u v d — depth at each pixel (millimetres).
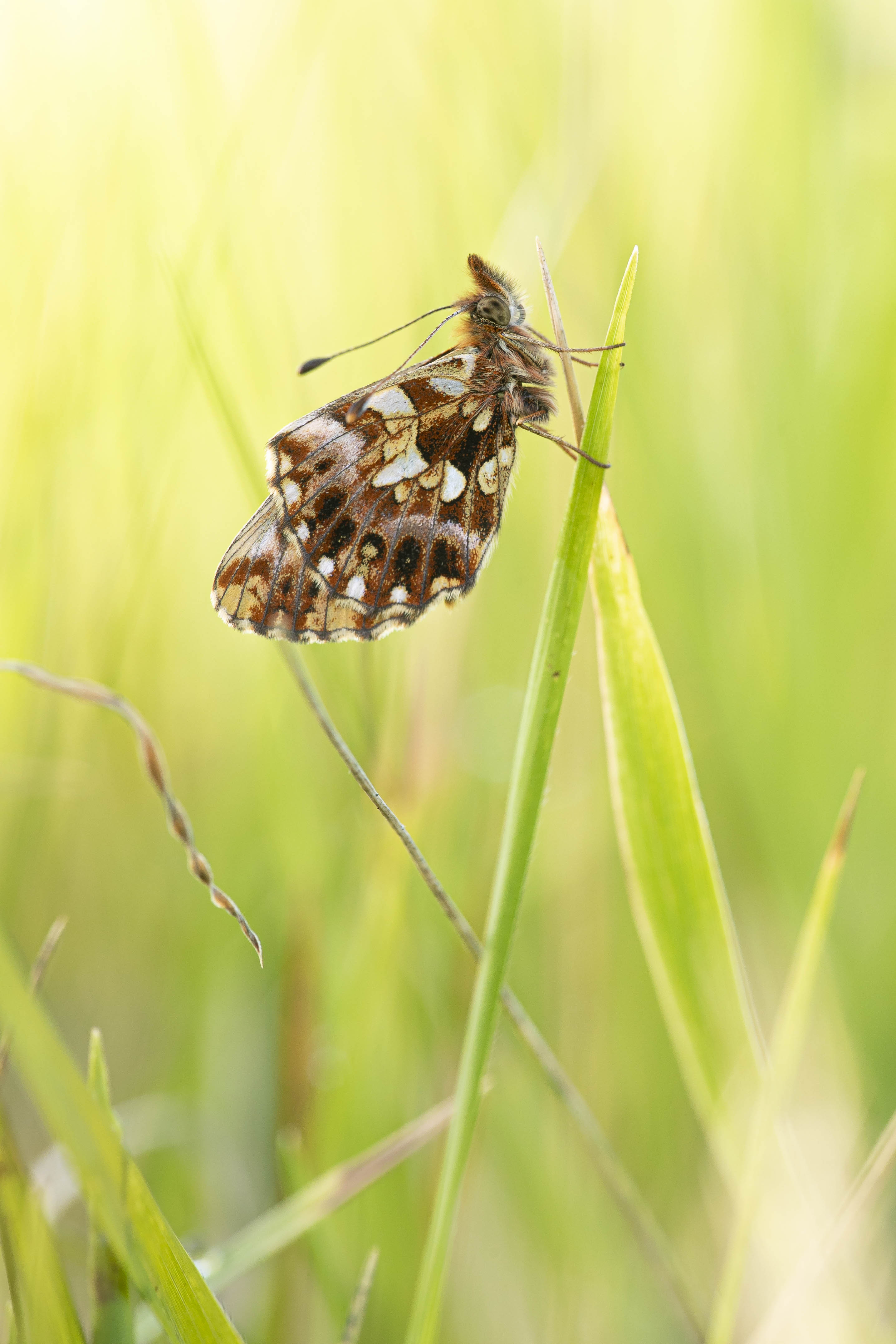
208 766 209
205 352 185
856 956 200
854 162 206
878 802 201
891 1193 193
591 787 203
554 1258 192
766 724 202
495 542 190
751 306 206
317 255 204
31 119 193
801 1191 183
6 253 193
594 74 200
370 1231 192
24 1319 171
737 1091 180
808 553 203
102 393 193
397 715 196
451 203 202
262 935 202
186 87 193
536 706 172
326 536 185
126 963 210
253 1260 182
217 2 195
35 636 195
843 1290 186
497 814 201
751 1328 193
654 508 204
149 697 207
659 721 175
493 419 189
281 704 197
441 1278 174
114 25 193
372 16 201
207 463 208
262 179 193
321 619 186
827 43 206
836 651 203
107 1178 163
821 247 206
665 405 204
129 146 194
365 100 202
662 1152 198
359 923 194
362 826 196
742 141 206
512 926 173
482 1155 197
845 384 204
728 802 203
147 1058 209
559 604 172
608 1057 198
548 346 191
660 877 177
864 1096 198
